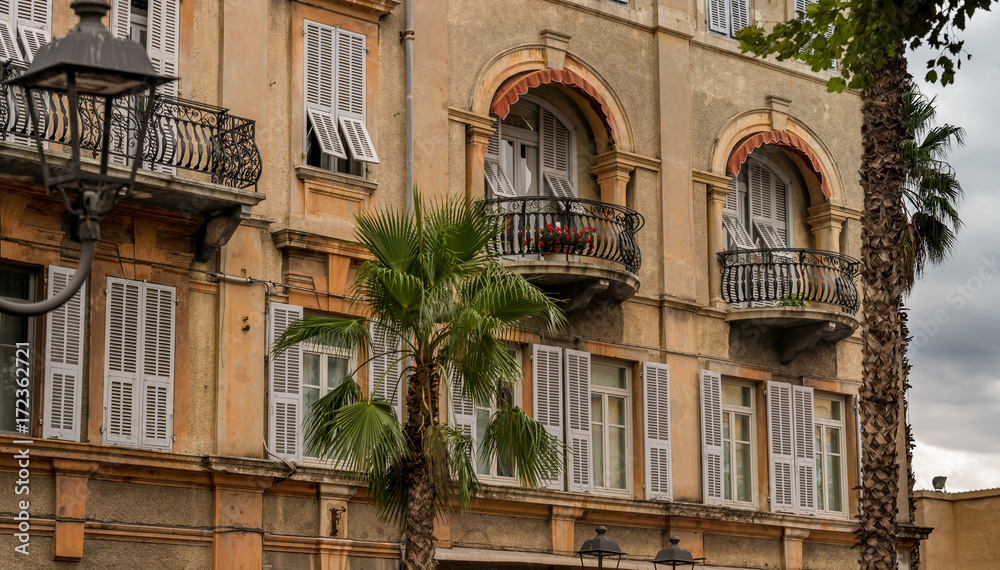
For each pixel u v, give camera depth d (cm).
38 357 1912
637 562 2441
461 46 2395
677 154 2647
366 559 2142
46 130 1775
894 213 1894
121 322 1978
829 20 1780
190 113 2070
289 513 2088
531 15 2498
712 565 2547
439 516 2222
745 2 2838
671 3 2694
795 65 2873
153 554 1952
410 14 2314
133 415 1966
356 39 2266
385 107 2289
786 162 2905
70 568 1877
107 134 883
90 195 867
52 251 1938
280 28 2202
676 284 2597
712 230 2686
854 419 2842
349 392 1792
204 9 2128
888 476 1855
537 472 1814
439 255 1755
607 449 2489
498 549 2288
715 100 2744
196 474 1995
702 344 2627
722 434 2616
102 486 1922
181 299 2038
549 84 2559
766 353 2727
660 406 2530
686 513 2498
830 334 2738
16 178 1875
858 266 2858
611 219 2450
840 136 2931
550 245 2355
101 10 881
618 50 2612
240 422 2059
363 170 2253
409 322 1750
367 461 1675
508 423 1789
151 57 2053
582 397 2433
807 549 2708
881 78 1911
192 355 2041
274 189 2153
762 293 2719
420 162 2295
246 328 2083
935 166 3195
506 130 2517
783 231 2888
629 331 2530
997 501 3253
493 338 1733
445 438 1731
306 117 2205
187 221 2036
